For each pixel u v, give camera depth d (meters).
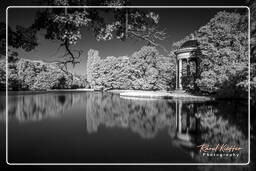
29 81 71.12
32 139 11.88
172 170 7.20
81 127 15.61
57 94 60.00
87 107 29.39
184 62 49.09
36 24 5.88
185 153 8.98
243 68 21.95
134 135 12.90
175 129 14.43
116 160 8.22
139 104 30.77
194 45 44.22
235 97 29.83
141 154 8.98
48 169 7.25
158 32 6.22
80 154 9.02
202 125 15.38
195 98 34.34
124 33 6.19
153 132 13.66
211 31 33.22
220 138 11.41
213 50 31.41
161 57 62.53
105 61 80.00
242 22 22.11
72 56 6.26
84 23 5.41
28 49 6.17
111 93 66.06
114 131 14.18
